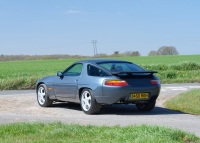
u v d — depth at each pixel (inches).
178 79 1031.0
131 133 276.7
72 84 476.7
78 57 4503.0
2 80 886.4
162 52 4722.0
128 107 520.4
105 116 434.0
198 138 277.0
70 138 276.2
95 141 264.2
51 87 510.9
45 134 287.3
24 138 279.6
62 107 519.2
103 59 485.7
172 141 258.5
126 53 4517.7
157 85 457.4
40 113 462.0
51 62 3115.2
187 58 3100.4
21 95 675.4
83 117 423.8
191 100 524.4
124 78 438.3
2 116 418.0
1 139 277.1
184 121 388.5
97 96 441.7
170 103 528.4
